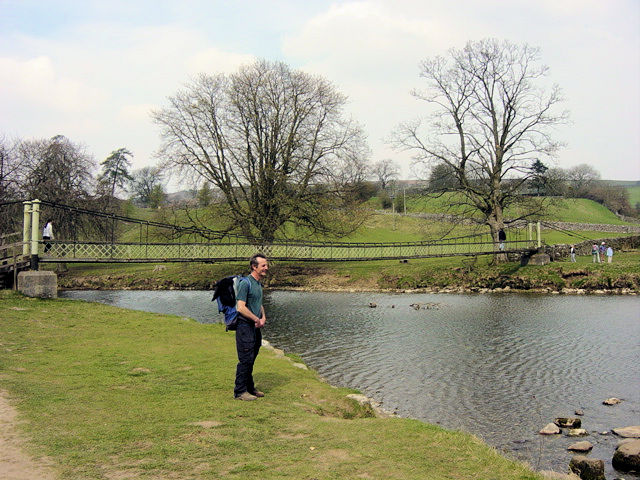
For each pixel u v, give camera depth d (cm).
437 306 3198
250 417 781
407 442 689
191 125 4397
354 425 768
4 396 814
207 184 4522
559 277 3916
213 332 1667
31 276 2153
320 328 2508
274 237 4684
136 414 765
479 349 1998
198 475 553
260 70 4400
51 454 592
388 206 9069
